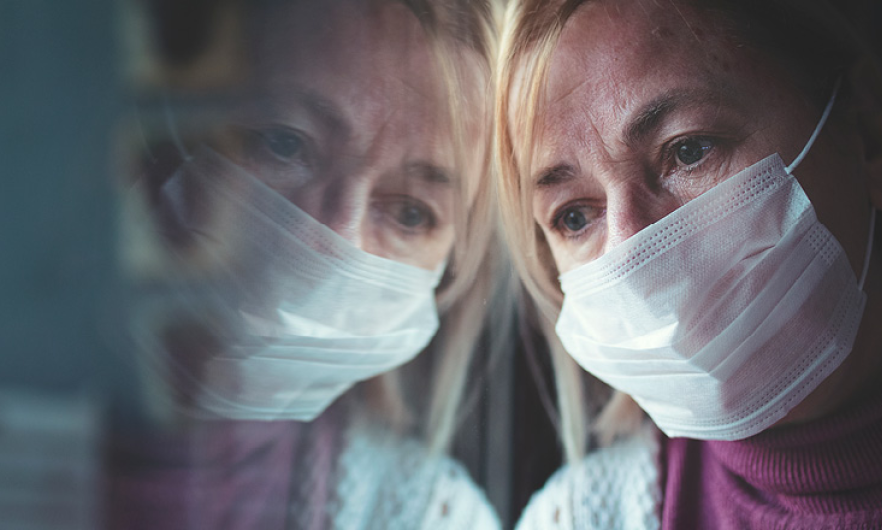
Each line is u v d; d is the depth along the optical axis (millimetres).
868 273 1125
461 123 1152
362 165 1127
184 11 1024
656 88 1062
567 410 1343
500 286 1283
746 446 1128
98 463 980
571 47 1093
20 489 946
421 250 1185
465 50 1144
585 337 1153
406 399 1360
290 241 1097
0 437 938
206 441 1090
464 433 1333
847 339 1062
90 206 968
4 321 935
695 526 1220
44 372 958
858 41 1098
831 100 1073
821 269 1053
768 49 1066
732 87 1054
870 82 1089
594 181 1110
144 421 1020
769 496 1128
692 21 1067
